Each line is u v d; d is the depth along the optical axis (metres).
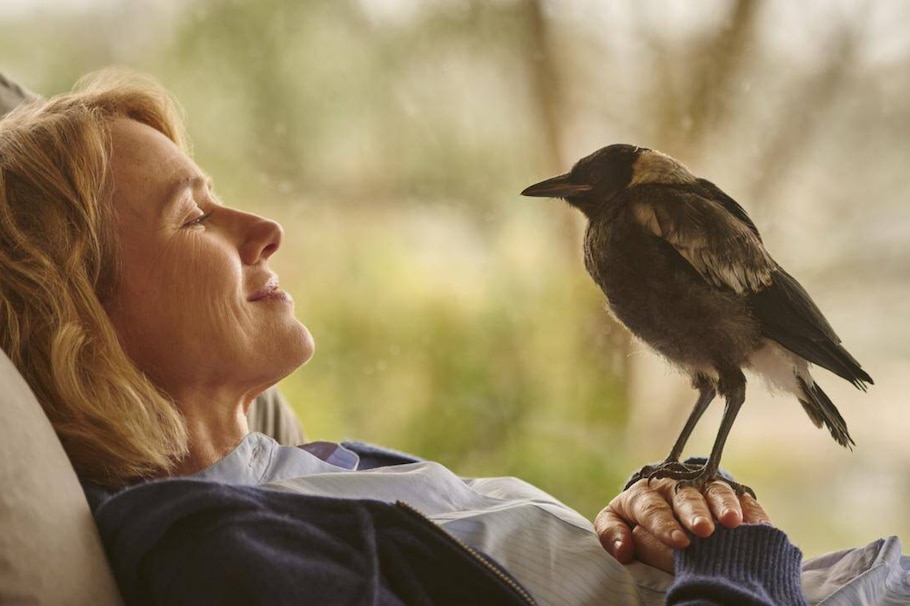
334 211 4.28
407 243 4.25
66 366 1.54
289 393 4.00
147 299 1.66
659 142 4.16
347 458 1.81
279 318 1.74
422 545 1.38
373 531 1.33
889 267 3.79
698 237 1.65
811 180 3.93
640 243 1.68
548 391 4.04
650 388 3.99
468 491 1.71
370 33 4.36
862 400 3.72
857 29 3.87
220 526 1.29
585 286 4.09
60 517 1.29
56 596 1.24
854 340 3.77
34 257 1.61
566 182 1.84
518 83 4.29
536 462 3.94
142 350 1.67
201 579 1.27
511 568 1.51
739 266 1.65
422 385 4.07
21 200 1.65
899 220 3.81
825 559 1.78
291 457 1.69
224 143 4.28
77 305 1.60
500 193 4.27
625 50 4.18
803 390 1.73
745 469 3.78
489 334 4.11
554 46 4.23
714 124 4.06
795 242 3.91
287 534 1.32
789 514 3.70
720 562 1.47
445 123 4.32
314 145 4.31
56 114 1.73
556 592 1.52
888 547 1.69
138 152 1.70
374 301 4.16
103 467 1.53
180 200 1.69
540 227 4.19
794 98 3.97
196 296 1.66
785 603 1.41
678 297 1.65
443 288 4.19
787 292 1.69
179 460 1.66
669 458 1.75
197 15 4.32
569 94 4.24
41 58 4.17
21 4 4.16
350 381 4.06
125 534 1.33
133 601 1.34
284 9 4.33
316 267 4.21
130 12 4.26
